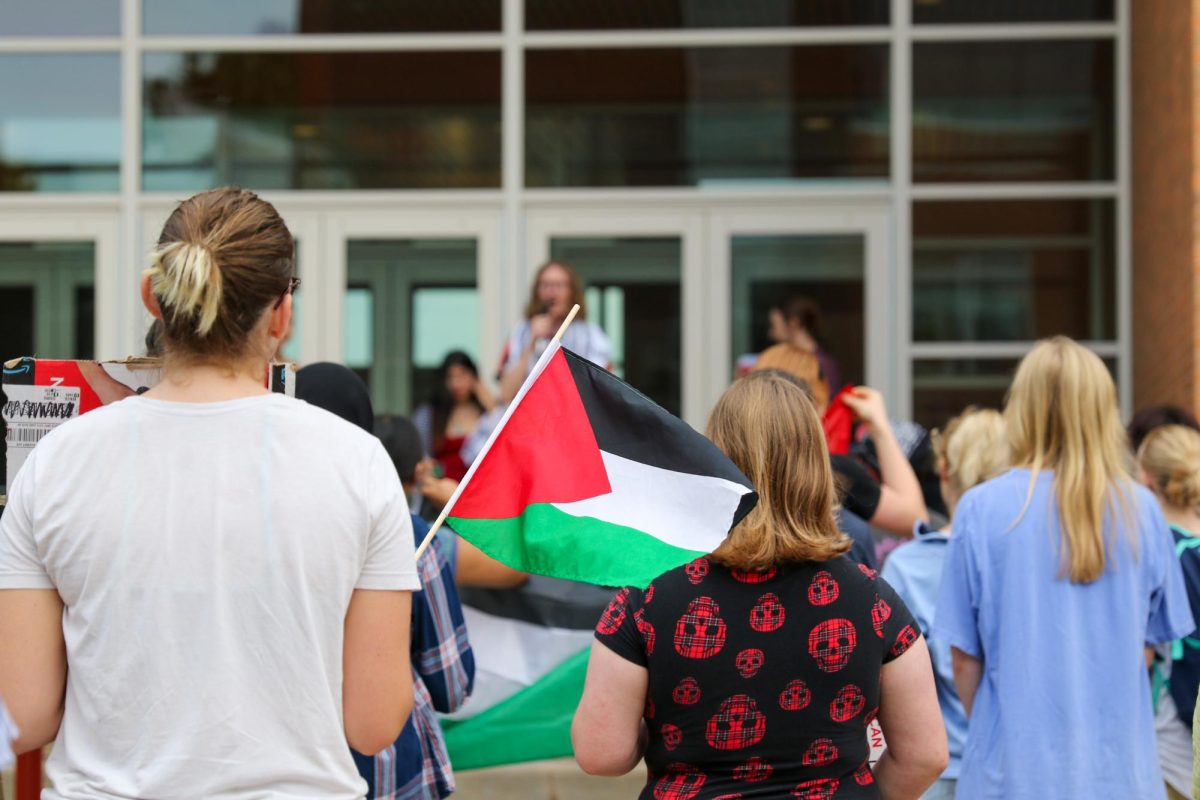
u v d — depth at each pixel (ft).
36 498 6.97
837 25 27.86
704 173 27.86
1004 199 27.43
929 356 27.32
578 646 14.98
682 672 8.11
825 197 27.58
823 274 27.55
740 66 27.96
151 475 6.97
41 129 28.27
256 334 7.39
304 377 11.06
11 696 6.88
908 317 27.30
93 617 6.87
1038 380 11.46
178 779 6.75
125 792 6.73
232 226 7.30
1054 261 27.32
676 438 8.52
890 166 27.63
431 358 27.91
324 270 28.09
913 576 12.94
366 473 7.20
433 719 10.75
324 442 7.16
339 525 7.02
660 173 27.91
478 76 28.14
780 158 27.81
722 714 8.09
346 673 7.21
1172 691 13.28
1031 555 11.18
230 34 28.35
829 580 8.30
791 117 27.81
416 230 28.04
